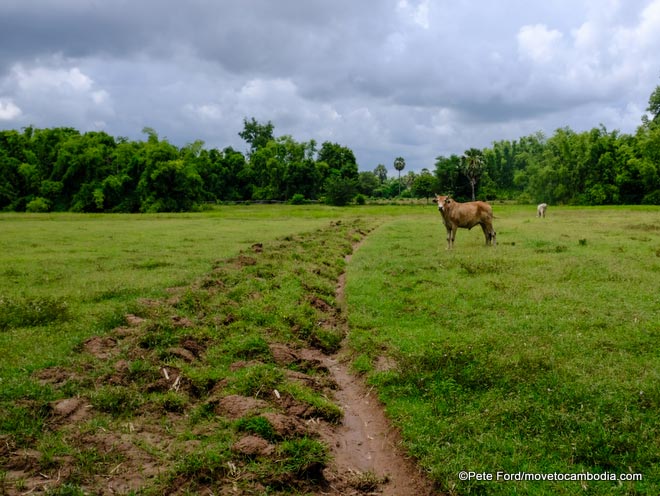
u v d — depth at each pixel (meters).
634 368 6.19
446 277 12.03
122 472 4.25
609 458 4.45
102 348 6.94
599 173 66.31
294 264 13.46
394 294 10.57
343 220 37.53
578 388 5.60
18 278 12.05
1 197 65.88
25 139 71.94
